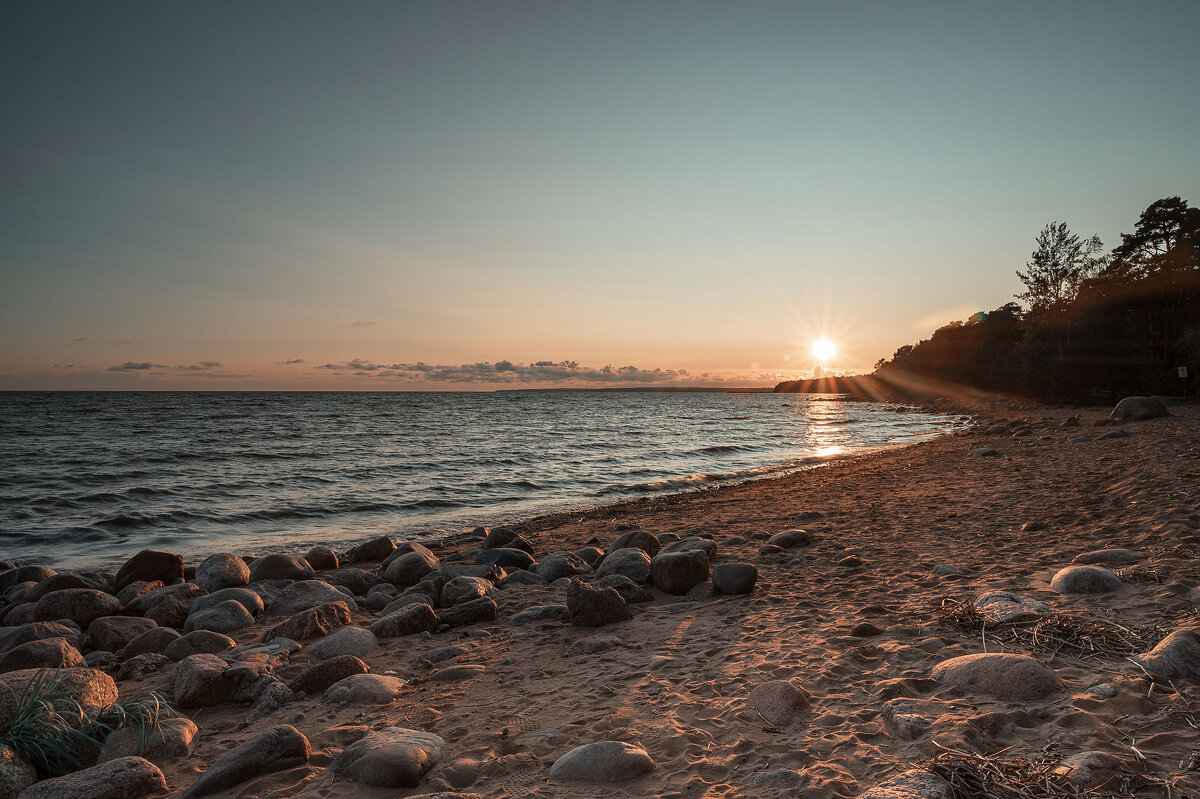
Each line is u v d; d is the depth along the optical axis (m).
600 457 29.73
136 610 7.78
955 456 21.73
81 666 4.89
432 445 34.84
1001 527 9.41
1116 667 4.04
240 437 38.62
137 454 28.64
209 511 16.09
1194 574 5.81
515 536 11.33
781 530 11.30
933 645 4.78
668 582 7.47
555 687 4.80
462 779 3.45
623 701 4.41
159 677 5.49
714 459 29.25
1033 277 61.16
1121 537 7.72
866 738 3.51
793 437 41.22
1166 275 52.41
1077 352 54.34
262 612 7.66
